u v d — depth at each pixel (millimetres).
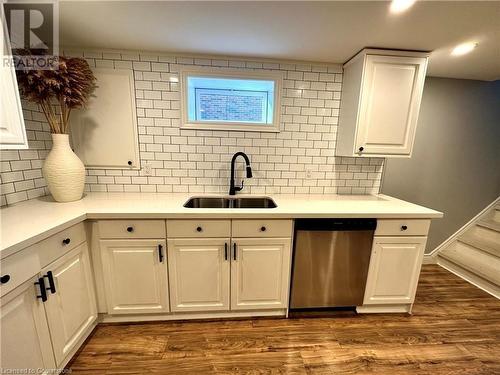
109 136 1896
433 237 2727
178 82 1869
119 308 1616
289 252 1655
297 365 1387
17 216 1299
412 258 1741
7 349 938
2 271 898
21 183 1576
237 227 1576
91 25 1404
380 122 1786
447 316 1839
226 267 1631
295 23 1365
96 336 1554
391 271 1750
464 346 1557
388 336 1623
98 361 1378
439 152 2498
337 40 1567
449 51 1699
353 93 1817
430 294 2129
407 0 1125
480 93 2408
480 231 2703
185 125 1933
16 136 1136
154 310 1648
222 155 2037
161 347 1484
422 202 2596
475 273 2295
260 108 2080
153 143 1953
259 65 1912
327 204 1811
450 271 2561
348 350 1501
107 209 1497
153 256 1559
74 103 1550
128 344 1500
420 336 1631
